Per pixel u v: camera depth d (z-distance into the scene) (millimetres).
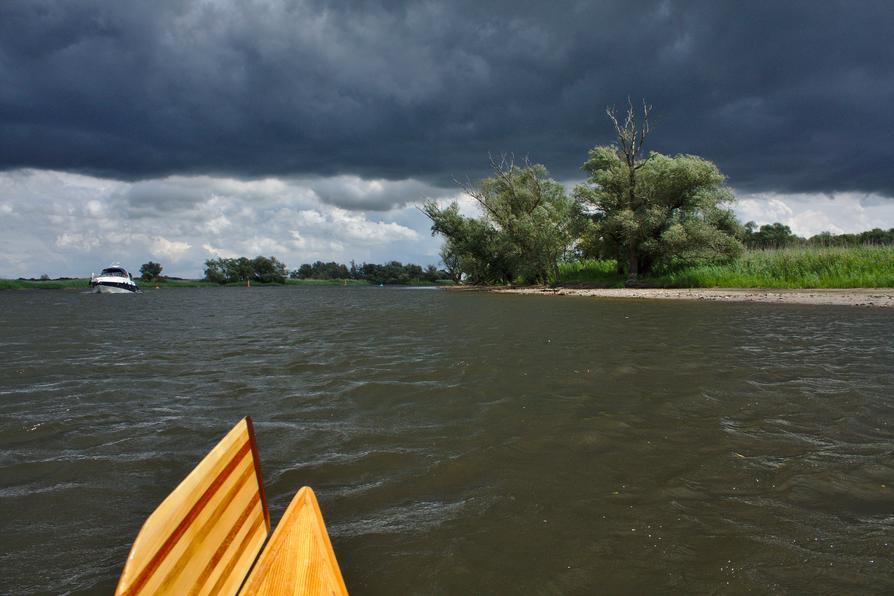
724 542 2697
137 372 7543
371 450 4148
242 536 2188
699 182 29109
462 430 4625
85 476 3727
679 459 3850
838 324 11820
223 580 1978
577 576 2422
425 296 37281
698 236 27875
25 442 4441
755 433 4379
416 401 5637
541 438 4367
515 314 16922
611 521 2943
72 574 2521
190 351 9672
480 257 48562
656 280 30453
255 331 13312
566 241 35938
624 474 3602
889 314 13781
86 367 7980
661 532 2811
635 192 30938
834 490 3281
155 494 3443
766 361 7469
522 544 2711
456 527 2902
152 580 1444
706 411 5051
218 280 97438
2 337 12320
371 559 2588
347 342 10648
